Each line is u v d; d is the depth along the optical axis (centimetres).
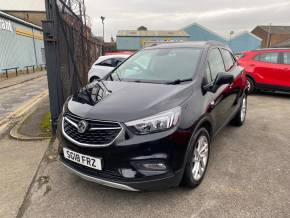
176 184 293
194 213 286
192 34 4584
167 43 474
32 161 406
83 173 294
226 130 542
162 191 324
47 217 282
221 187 333
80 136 289
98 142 279
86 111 296
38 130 532
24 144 470
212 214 285
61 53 525
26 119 610
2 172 375
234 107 495
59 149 332
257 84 920
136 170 274
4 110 756
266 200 307
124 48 4091
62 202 306
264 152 436
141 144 270
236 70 516
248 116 650
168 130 279
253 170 376
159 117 279
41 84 1411
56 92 488
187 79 357
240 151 439
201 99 335
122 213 287
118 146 271
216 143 472
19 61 2167
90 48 1526
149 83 366
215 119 376
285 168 383
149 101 301
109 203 304
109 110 289
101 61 971
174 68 390
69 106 331
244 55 955
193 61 390
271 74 888
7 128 570
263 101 838
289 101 842
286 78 866
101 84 384
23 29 2258
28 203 305
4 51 1855
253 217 280
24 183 346
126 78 404
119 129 273
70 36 643
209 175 361
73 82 671
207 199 309
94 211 291
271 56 898
